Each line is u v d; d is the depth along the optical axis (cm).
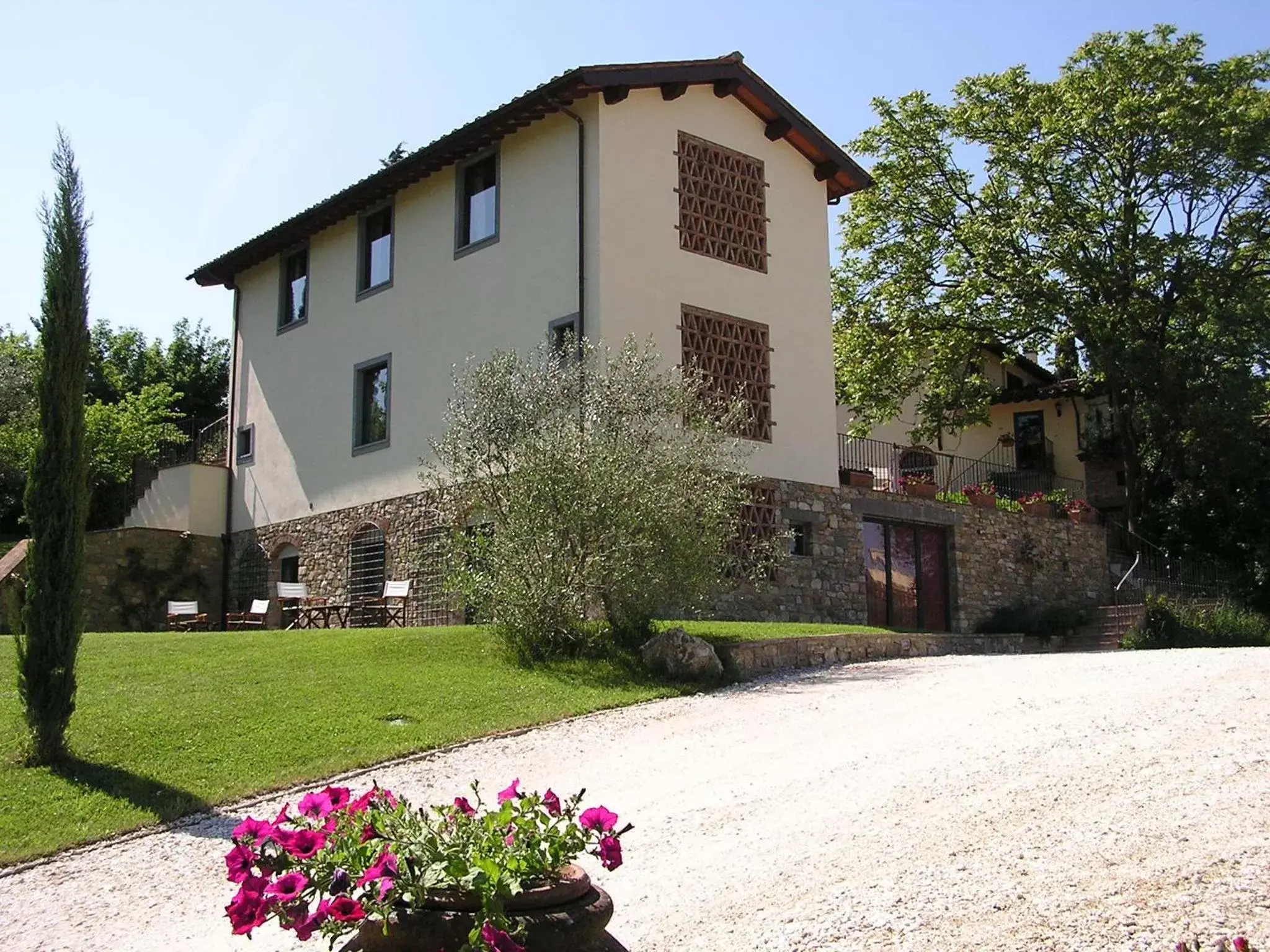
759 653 1380
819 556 1950
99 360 4112
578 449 1376
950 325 2895
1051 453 3350
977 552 2234
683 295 1861
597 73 1758
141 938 618
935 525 2170
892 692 1144
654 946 521
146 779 894
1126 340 2620
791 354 2005
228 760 940
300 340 2338
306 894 408
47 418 964
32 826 802
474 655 1374
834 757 858
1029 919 491
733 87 1961
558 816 442
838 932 504
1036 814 640
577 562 1347
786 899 558
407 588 1947
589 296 1769
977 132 2795
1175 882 511
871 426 2923
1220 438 2652
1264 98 2588
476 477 1493
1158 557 2764
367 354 2164
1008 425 3441
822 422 2028
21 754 918
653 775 870
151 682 1195
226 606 2422
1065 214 2686
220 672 1252
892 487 2181
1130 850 561
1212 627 2206
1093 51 2705
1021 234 2712
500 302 1911
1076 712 913
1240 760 701
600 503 1341
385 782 898
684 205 1898
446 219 2034
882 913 518
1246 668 1056
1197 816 601
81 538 963
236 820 826
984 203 2841
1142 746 768
